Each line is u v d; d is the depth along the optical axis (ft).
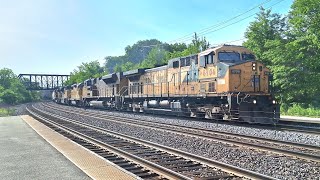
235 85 57.41
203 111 65.72
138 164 28.71
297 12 87.04
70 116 95.96
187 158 30.55
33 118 91.76
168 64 79.05
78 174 25.04
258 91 59.62
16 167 28.14
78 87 168.35
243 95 56.80
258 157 31.04
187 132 48.60
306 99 96.84
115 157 32.73
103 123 70.54
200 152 34.94
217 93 59.98
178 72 74.08
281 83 95.50
